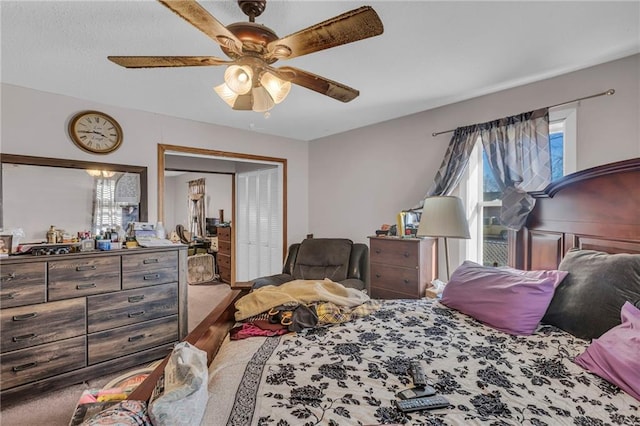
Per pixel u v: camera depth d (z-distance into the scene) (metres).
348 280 3.44
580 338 1.55
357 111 3.29
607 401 1.10
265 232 4.94
